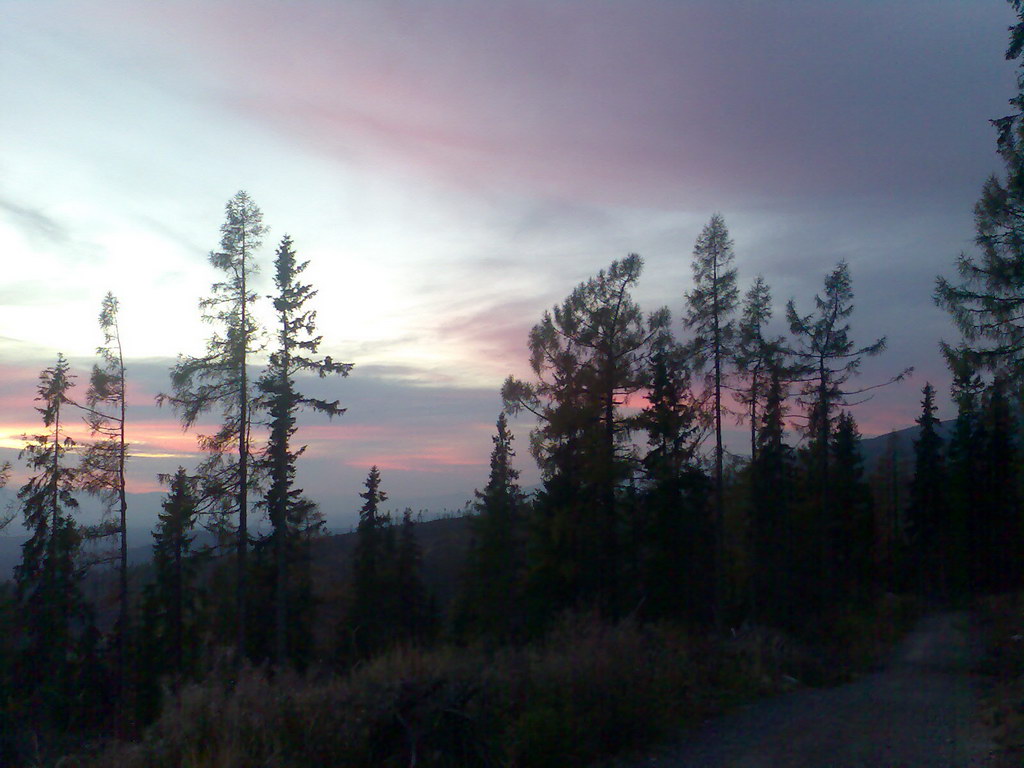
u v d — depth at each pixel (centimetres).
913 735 1054
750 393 3033
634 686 1080
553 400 2655
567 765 881
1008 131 1648
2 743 1597
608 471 2564
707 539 3306
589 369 2564
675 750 981
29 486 3130
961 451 4934
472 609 3684
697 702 1238
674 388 2770
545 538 2895
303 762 760
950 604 4466
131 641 3356
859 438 5134
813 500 3988
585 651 1111
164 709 887
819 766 888
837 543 4528
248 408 2641
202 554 2667
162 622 3359
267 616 3222
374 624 3672
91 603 3244
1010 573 4706
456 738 820
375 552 4247
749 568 3400
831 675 1745
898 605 3972
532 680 1012
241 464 2630
